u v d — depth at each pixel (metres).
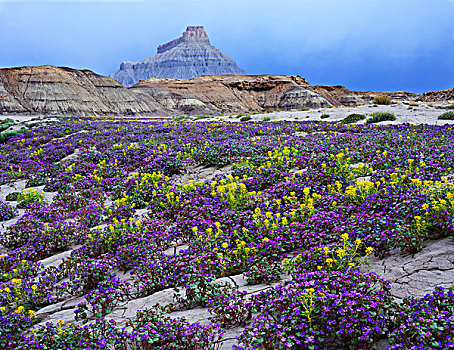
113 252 8.80
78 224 11.25
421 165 10.95
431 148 13.62
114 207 12.19
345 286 5.08
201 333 4.81
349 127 25.02
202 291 6.07
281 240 7.62
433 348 3.79
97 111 117.38
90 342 4.92
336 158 12.72
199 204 10.74
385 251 6.85
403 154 13.20
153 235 9.03
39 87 114.88
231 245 7.95
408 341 4.10
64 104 112.31
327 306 4.59
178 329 4.90
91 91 125.25
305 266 6.17
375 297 4.73
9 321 5.88
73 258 8.47
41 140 29.80
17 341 5.53
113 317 6.07
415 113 36.88
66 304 6.91
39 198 14.70
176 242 8.98
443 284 5.32
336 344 4.46
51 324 5.51
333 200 9.29
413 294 5.29
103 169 17.58
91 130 33.25
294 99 163.50
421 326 4.08
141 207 12.69
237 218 9.12
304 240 7.48
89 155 20.92
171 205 11.46
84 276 7.35
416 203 7.43
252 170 13.75
